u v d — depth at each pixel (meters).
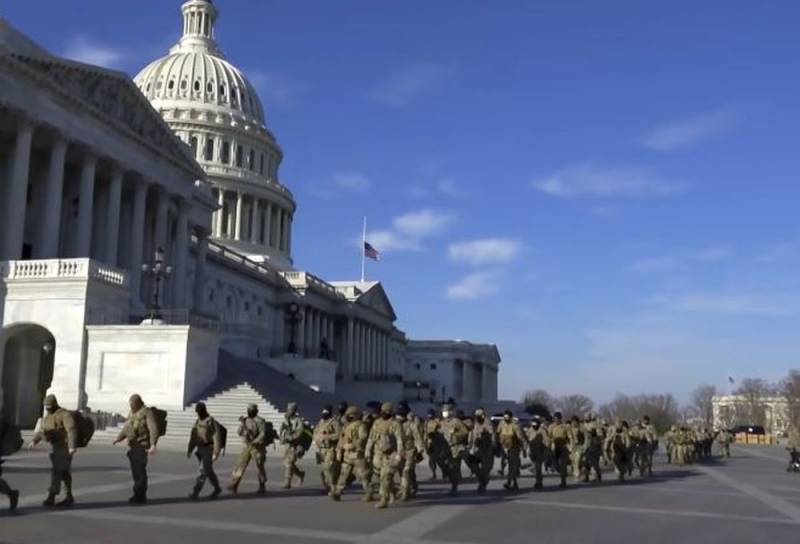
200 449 22.25
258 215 138.62
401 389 130.50
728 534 19.16
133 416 21.00
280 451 43.47
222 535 16.31
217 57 152.75
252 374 62.66
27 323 51.75
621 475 34.34
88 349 50.81
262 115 152.38
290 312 105.44
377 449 22.27
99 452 37.59
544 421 33.31
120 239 74.38
